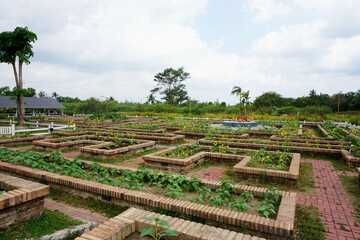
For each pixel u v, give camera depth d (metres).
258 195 4.53
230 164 7.80
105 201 4.57
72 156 9.19
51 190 5.23
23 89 21.44
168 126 18.42
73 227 3.46
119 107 49.44
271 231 3.08
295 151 9.45
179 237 2.61
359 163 7.40
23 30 19.89
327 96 51.78
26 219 3.58
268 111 38.28
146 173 5.50
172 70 66.44
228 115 34.69
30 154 7.00
